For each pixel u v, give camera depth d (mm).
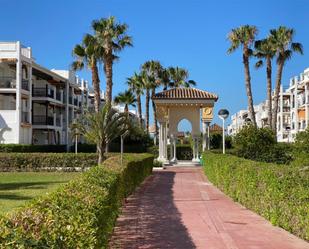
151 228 9805
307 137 15930
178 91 37312
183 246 8133
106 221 6168
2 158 28984
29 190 17578
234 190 14312
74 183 6992
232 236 9008
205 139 36625
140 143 51250
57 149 48750
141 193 16812
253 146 24469
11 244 3082
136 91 63625
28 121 47344
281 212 9570
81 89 72625
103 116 27375
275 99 48438
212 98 35719
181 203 14000
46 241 3336
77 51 39312
